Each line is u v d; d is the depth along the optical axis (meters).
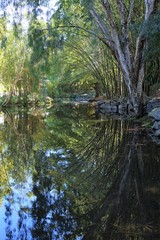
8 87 34.09
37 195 5.55
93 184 6.00
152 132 11.82
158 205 4.76
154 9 12.90
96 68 29.25
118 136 11.67
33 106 34.28
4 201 5.30
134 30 14.20
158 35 12.12
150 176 6.26
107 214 4.51
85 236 3.87
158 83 19.11
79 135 12.70
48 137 12.53
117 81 26.16
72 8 16.45
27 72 32.69
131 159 7.72
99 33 18.00
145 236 3.79
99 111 23.91
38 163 8.05
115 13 17.06
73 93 47.19
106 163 7.58
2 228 4.29
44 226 4.21
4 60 32.19
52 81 34.19
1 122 18.58
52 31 15.40
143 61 14.48
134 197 5.14
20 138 12.47
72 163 7.87
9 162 8.25
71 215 4.54
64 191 5.70
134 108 16.02
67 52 28.91
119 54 14.77
